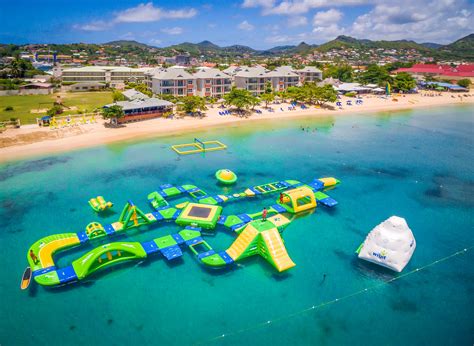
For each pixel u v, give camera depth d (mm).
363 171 63219
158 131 87312
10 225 41688
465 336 26234
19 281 31641
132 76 175125
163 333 26016
